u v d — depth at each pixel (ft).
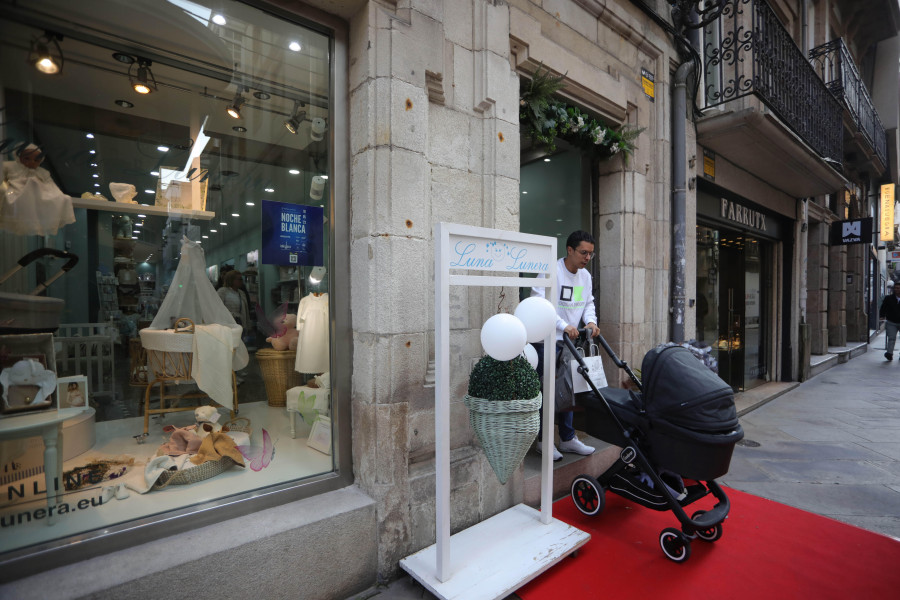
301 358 7.64
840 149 23.40
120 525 5.56
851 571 7.23
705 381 7.36
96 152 6.63
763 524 8.81
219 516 6.15
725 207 18.78
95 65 6.47
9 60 5.60
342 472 7.39
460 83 8.38
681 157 14.35
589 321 10.65
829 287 39.75
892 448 13.82
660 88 13.98
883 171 45.19
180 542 5.59
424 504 7.35
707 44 16.93
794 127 16.87
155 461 6.37
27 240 5.76
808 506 9.86
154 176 7.28
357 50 7.23
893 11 36.86
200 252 7.59
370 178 6.99
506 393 6.53
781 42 17.42
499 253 6.97
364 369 7.14
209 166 7.71
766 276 25.27
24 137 5.79
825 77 29.81
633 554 7.71
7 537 5.09
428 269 7.73
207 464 6.57
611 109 12.33
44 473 5.51
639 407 8.05
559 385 8.80
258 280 7.74
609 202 12.98
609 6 11.93
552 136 10.52
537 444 10.73
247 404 7.61
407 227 7.18
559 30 10.87
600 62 12.02
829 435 15.19
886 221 54.44
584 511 9.05
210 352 7.54
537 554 7.02
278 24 7.09
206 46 7.13
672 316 14.49
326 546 6.34
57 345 5.94
